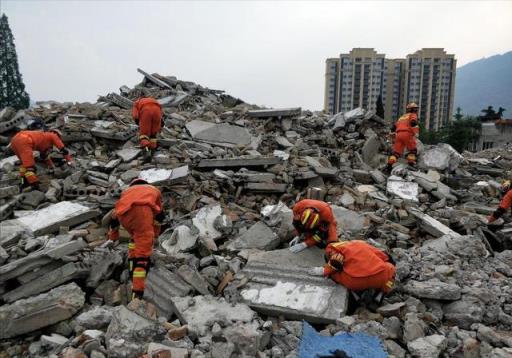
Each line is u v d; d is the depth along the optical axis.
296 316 4.53
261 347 4.02
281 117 12.05
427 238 7.20
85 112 11.66
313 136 11.58
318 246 5.71
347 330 4.24
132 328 3.94
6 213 7.03
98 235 6.60
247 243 6.32
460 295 4.77
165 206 7.45
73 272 5.12
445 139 31.61
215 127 10.85
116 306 5.00
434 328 4.37
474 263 5.87
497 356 3.74
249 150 10.15
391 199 8.48
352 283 4.65
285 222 6.54
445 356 3.96
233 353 3.79
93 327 4.36
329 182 9.20
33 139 8.15
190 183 7.92
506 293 4.97
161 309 4.78
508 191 7.51
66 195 7.81
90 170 8.79
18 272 5.02
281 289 4.86
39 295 4.76
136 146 9.88
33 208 7.40
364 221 7.10
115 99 13.96
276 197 8.27
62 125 10.21
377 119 12.34
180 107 13.67
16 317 4.46
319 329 4.54
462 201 9.25
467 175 10.99
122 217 4.90
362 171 10.01
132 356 3.72
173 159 8.99
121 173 8.59
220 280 5.31
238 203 7.91
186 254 5.89
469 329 4.44
